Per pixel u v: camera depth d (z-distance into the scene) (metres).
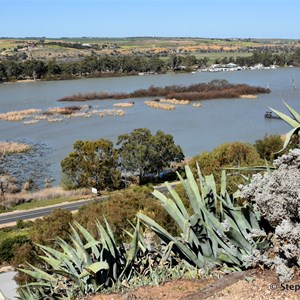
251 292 4.52
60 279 6.04
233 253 5.46
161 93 111.75
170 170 47.25
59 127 70.38
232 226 5.54
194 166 26.06
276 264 4.81
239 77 154.12
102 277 5.94
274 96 102.44
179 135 60.97
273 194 5.03
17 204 37.72
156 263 6.25
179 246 5.79
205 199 6.02
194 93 106.56
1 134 66.38
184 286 5.32
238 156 25.95
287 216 4.93
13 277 17.06
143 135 46.50
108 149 44.38
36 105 97.19
